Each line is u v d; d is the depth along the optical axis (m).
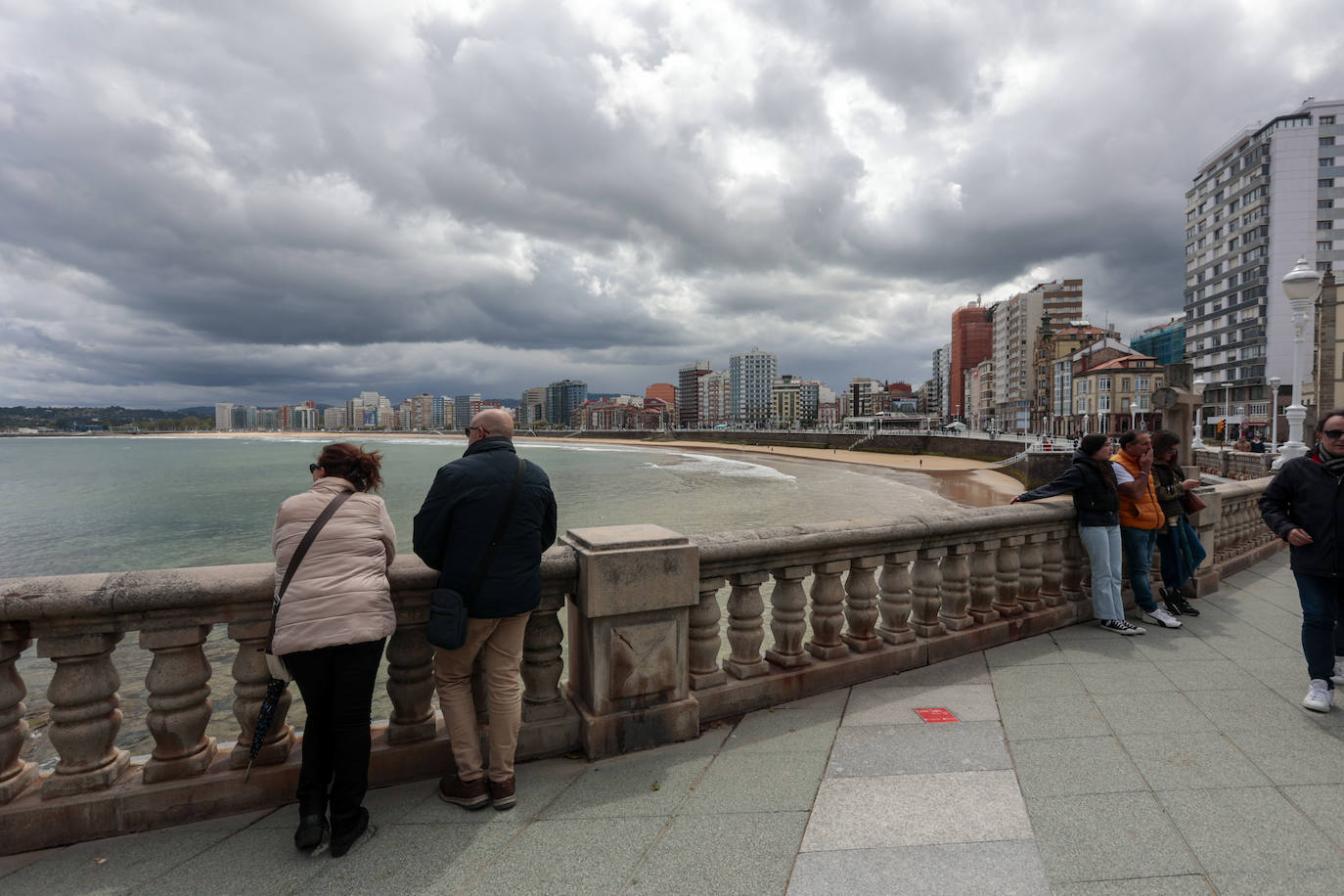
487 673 2.91
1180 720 3.65
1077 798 2.86
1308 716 3.70
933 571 4.63
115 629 2.71
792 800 2.88
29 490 50.91
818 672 4.09
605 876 2.38
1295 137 76.88
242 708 2.92
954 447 79.69
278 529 2.69
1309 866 2.38
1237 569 7.62
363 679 2.65
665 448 136.75
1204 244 90.75
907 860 2.44
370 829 2.72
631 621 3.36
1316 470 3.81
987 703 3.90
